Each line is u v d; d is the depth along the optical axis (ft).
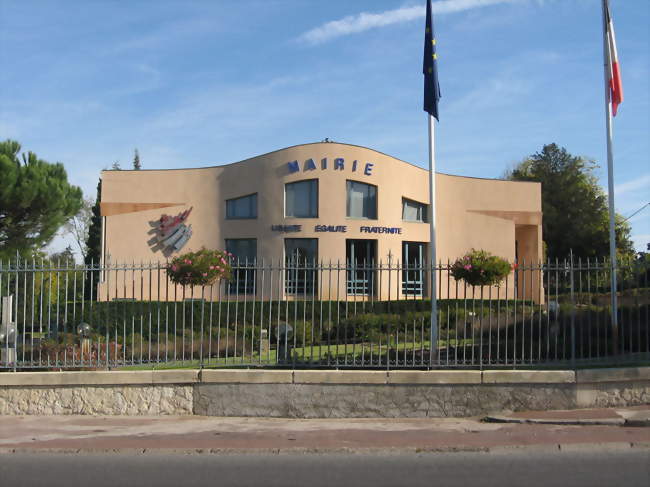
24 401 35.29
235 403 35.14
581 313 37.58
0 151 88.02
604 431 30.81
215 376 35.24
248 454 28.43
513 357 37.45
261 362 37.32
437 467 25.85
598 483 23.29
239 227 106.32
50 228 90.74
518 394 34.40
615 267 36.88
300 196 104.06
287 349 38.06
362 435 30.78
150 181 108.37
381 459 27.32
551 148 200.03
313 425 33.12
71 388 35.35
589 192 186.29
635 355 38.19
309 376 34.78
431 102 49.01
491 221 115.44
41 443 29.66
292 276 37.47
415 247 111.45
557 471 24.95
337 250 101.76
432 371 34.81
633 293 39.99
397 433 31.14
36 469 26.05
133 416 35.17
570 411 33.99
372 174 104.27
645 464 25.88
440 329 48.78
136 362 36.83
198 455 28.27
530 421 32.45
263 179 104.88
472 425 32.60
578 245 182.09
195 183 108.17
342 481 24.04
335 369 36.22
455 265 41.83
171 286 102.58
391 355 40.11
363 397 34.65
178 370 35.53
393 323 51.75
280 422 33.86
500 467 25.71
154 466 26.45
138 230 107.34
